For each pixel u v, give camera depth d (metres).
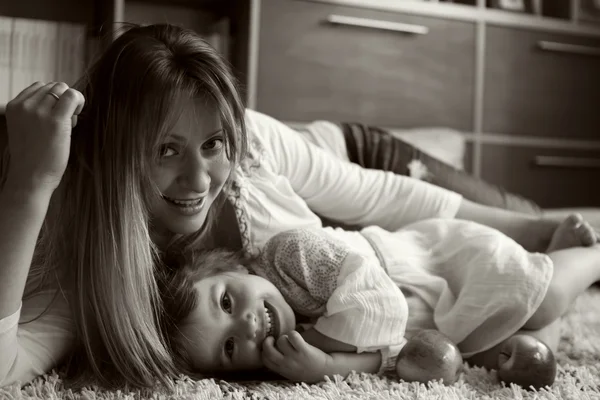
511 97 2.69
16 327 0.82
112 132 0.90
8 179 0.81
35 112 0.80
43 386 0.87
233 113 0.95
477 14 2.60
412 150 1.84
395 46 2.50
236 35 2.38
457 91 2.59
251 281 1.01
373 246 1.18
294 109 2.37
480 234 1.18
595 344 1.22
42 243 1.00
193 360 0.97
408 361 0.96
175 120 0.88
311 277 1.06
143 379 0.90
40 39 2.14
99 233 0.90
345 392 0.89
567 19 2.81
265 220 1.18
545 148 2.75
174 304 0.96
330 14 2.39
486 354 1.08
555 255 1.18
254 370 1.01
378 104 2.49
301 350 0.95
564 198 2.81
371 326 0.98
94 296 0.91
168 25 1.00
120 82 0.90
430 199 1.39
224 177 0.96
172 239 1.08
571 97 2.79
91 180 0.92
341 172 1.36
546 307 1.07
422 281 1.14
